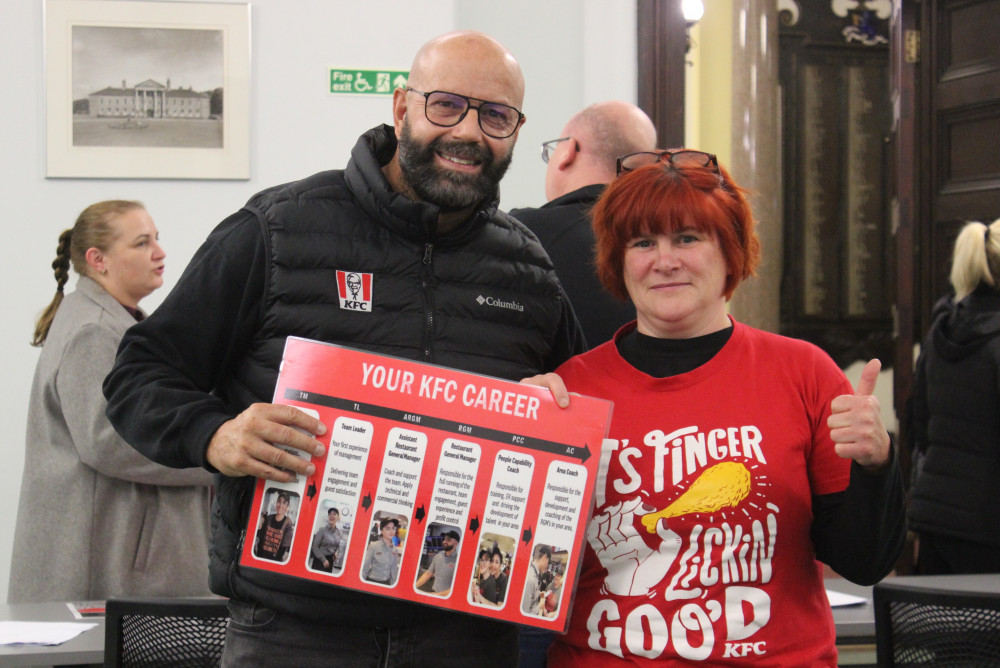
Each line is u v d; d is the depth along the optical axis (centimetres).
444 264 161
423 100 154
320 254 154
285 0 374
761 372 146
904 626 194
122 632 186
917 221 513
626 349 154
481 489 140
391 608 145
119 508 259
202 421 140
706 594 136
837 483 142
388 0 379
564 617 138
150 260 281
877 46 645
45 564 255
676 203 143
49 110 363
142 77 368
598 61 416
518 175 414
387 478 140
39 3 362
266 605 145
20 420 362
